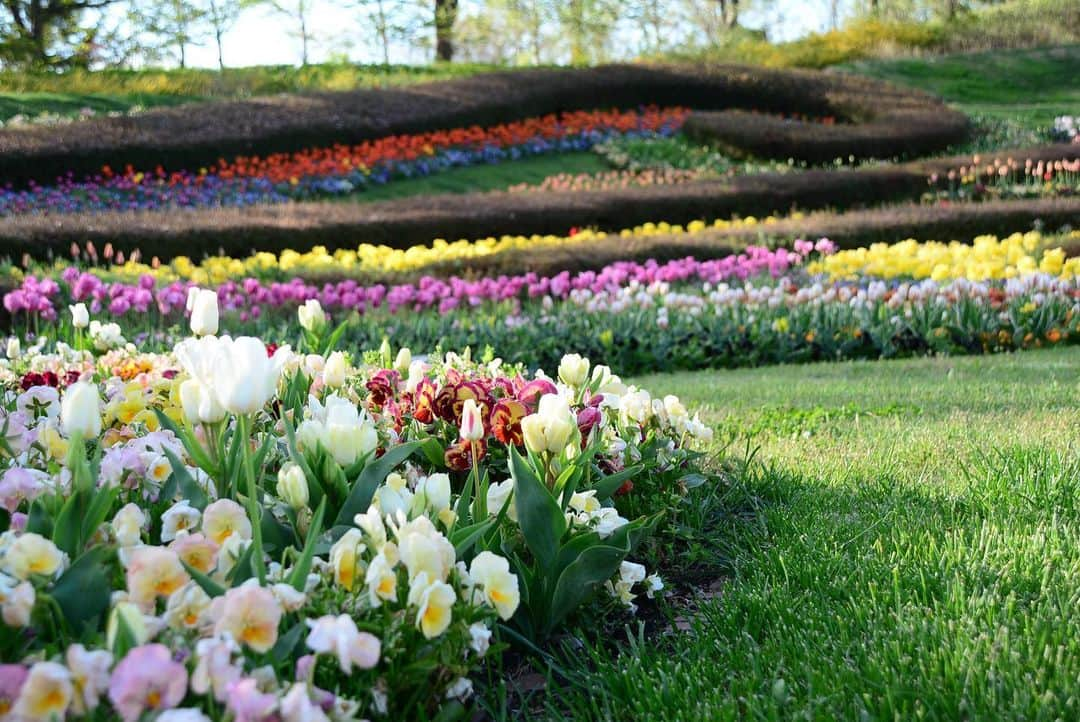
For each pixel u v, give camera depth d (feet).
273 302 31.32
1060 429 15.66
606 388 12.85
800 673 7.76
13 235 39.96
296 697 5.13
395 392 12.71
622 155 80.02
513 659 8.86
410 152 74.90
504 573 7.53
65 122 74.54
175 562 6.52
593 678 8.17
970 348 30.04
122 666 4.97
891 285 34.53
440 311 32.53
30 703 4.99
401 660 6.87
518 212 52.13
